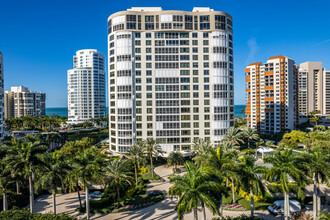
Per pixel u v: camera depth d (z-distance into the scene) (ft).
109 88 294.25
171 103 286.46
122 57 280.72
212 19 286.87
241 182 129.70
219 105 287.89
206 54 288.10
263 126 487.61
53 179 131.85
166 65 285.43
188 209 92.99
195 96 288.30
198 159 155.74
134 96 283.18
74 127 624.18
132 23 281.13
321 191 166.40
